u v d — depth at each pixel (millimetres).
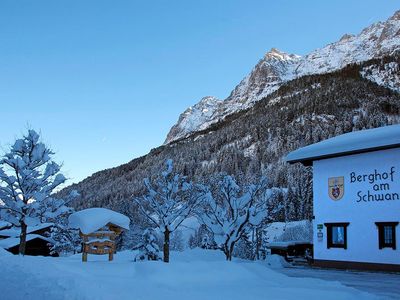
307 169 84125
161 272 14148
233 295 11727
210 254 26578
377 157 28078
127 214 64688
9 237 49250
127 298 9766
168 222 20078
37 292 9953
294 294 12484
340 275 23797
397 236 26234
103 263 16609
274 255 33344
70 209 21078
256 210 24234
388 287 17938
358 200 28688
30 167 20359
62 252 49938
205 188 23156
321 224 30703
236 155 171250
